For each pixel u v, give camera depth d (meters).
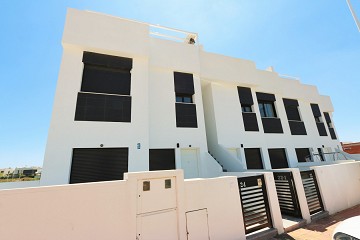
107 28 7.89
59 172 6.04
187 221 3.29
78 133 6.60
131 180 3.02
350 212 5.84
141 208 2.97
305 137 13.86
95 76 7.61
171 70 9.59
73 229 2.46
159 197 3.18
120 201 2.84
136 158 7.13
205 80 11.12
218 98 11.22
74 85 7.04
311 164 11.81
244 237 3.85
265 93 13.12
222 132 10.57
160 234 3.01
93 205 2.65
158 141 8.33
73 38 7.26
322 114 16.34
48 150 6.09
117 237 2.68
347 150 22.70
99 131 6.89
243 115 11.48
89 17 7.71
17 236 2.19
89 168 6.54
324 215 5.51
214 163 8.28
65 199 2.51
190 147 8.84
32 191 2.38
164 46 9.60
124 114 7.46
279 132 12.59
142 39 8.42
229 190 4.01
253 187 4.56
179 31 10.20
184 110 9.27
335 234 2.92
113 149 7.04
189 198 3.44
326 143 15.37
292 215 5.36
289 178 5.56
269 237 4.17
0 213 2.19
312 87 16.38
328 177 6.30
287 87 14.43
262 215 4.46
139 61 8.39
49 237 2.32
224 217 3.74
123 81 8.02
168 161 8.38
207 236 3.41
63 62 7.15
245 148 10.93
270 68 15.28
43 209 2.38
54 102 6.61
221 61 11.49
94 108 7.07
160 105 8.87
